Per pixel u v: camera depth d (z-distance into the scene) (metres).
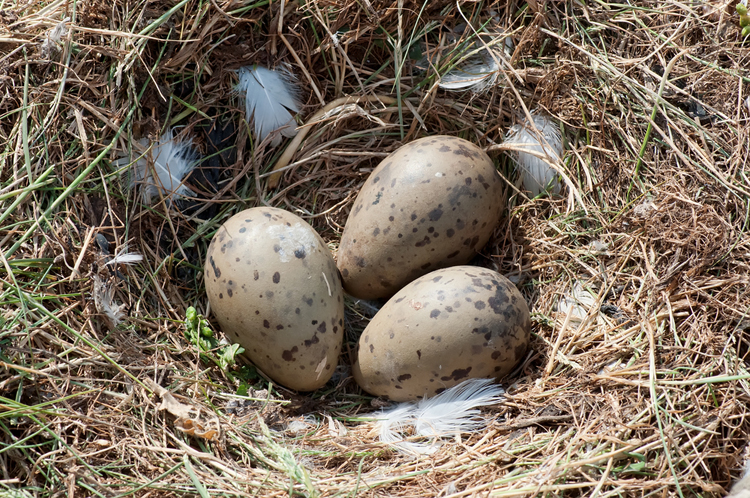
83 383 1.91
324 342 2.07
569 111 2.48
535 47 2.54
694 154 2.25
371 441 2.04
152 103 2.28
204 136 2.44
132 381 1.98
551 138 2.50
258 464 1.93
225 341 2.25
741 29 2.33
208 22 2.28
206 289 2.17
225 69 2.40
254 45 2.42
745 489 1.74
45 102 2.13
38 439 1.81
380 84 2.61
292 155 2.55
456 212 2.18
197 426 1.91
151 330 2.18
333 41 2.44
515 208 2.53
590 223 2.39
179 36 2.27
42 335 1.90
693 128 2.27
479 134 2.62
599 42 2.48
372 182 2.30
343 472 1.93
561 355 2.13
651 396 1.85
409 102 2.62
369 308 2.45
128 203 2.25
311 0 2.40
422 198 2.17
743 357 1.93
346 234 2.35
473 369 2.01
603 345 2.10
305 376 2.10
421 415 2.06
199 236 2.42
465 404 2.04
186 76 2.35
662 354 1.99
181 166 2.37
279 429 2.08
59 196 2.07
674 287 2.09
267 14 2.41
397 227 2.19
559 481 1.75
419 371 2.02
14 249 1.93
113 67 2.20
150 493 1.77
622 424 1.82
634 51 2.45
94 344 1.94
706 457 1.79
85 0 2.20
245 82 2.42
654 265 2.17
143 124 2.27
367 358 2.12
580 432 1.86
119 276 2.14
